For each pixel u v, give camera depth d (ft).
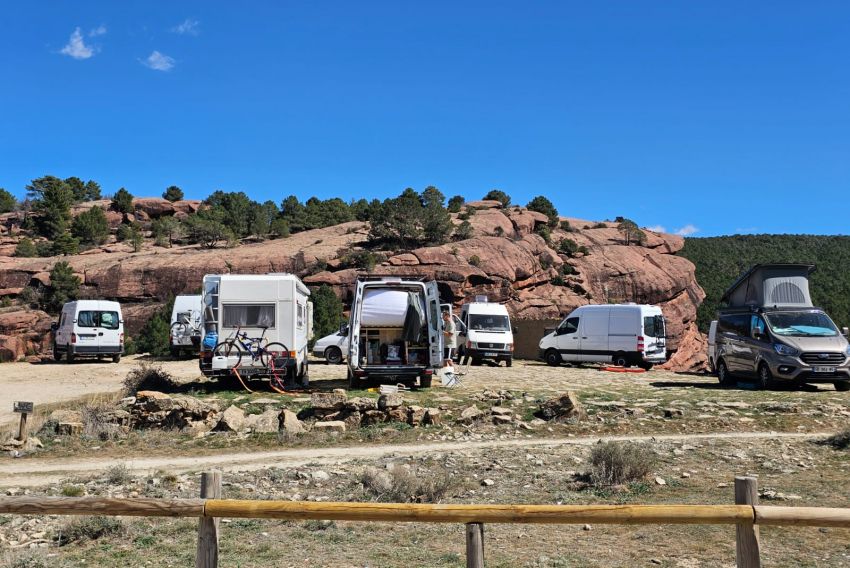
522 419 52.01
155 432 49.52
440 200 259.39
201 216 274.77
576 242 238.27
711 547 24.26
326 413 51.96
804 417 51.65
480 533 15.65
